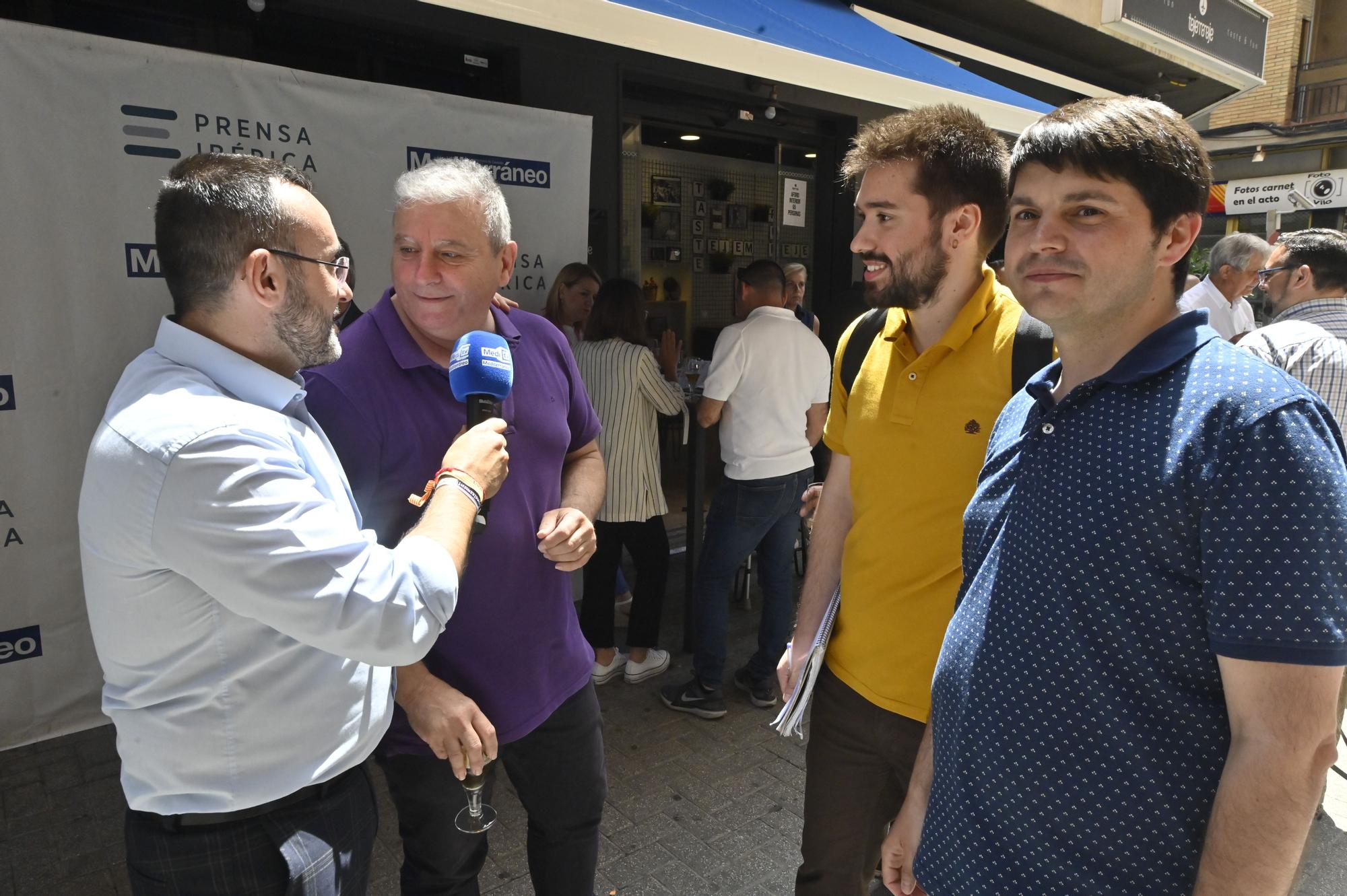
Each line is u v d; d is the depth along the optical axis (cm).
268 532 116
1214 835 92
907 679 175
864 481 183
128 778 129
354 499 160
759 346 340
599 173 452
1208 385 96
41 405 279
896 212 166
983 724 113
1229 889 90
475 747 155
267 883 132
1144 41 695
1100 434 104
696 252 603
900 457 175
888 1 581
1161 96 862
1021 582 110
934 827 125
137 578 119
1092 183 104
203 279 127
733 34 314
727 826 287
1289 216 1684
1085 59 759
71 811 285
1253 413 90
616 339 361
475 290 173
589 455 219
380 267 352
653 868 265
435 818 178
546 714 185
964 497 168
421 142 356
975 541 128
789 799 303
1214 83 854
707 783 312
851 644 186
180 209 125
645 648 388
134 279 292
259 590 116
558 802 196
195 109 297
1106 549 100
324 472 137
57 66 269
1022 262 112
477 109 370
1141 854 100
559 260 413
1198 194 104
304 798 135
